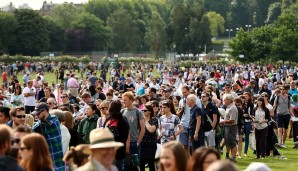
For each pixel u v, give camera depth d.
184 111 40.38
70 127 32.28
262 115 47.56
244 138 53.88
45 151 19.36
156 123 34.53
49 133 29.05
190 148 40.16
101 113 35.88
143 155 34.25
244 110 48.59
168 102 37.41
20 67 193.88
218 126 43.25
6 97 66.44
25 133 22.66
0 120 29.97
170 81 93.81
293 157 49.03
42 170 19.25
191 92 48.38
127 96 33.44
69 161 20.25
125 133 30.19
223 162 12.34
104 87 83.81
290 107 54.91
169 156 17.70
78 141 32.50
